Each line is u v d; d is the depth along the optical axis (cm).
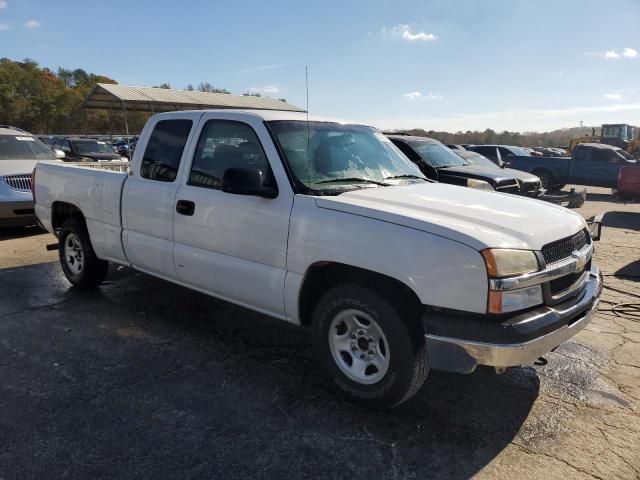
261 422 318
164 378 373
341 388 341
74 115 7581
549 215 350
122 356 410
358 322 331
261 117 394
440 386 369
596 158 1667
